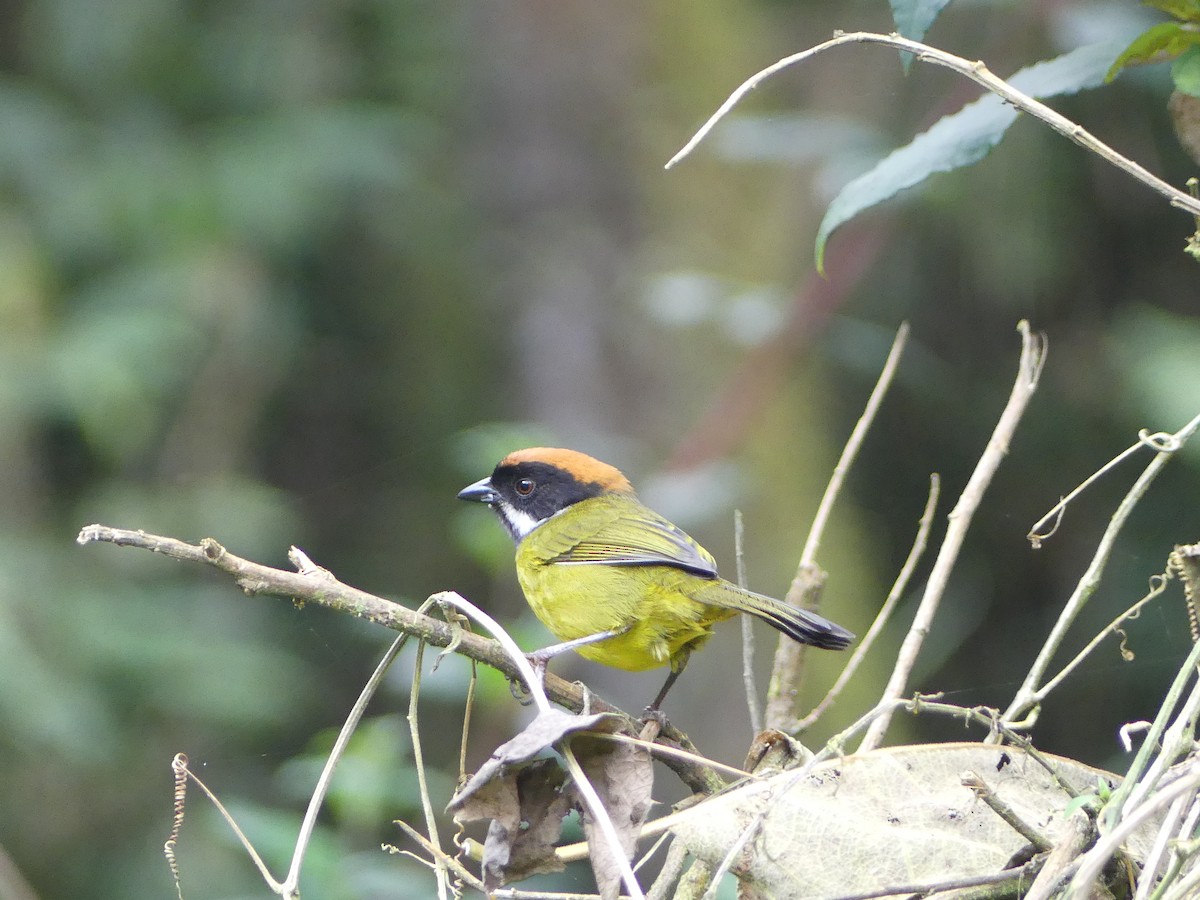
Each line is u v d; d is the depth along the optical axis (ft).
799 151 33.60
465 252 47.52
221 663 41.63
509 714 29.43
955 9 34.78
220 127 48.11
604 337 39.34
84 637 40.55
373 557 52.08
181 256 45.21
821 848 14.40
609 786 15.46
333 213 46.80
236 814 21.40
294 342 48.83
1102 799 13.89
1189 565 15.70
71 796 40.11
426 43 48.78
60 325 43.55
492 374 46.91
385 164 46.91
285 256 47.98
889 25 40.78
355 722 16.15
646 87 40.50
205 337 45.27
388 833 28.17
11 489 42.63
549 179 40.75
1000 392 44.60
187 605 43.42
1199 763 13.32
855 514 41.34
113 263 45.52
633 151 40.29
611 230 40.24
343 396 52.49
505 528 27.35
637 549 23.39
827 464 39.65
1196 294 42.29
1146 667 38.45
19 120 45.44
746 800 14.52
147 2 47.32
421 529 52.39
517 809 15.10
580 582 23.52
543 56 40.83
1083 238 42.29
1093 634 40.40
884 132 37.58
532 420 39.83
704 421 35.24
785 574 36.94
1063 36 26.48
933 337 44.52
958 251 43.47
